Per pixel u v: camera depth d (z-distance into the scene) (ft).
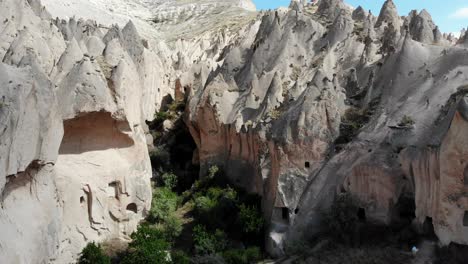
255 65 149.07
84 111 90.58
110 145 100.99
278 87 128.06
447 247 77.97
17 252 59.77
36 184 68.59
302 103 109.29
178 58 213.87
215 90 140.97
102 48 125.29
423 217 83.97
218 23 377.50
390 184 91.20
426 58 109.09
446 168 77.00
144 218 107.65
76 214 89.56
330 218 94.68
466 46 106.93
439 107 92.27
